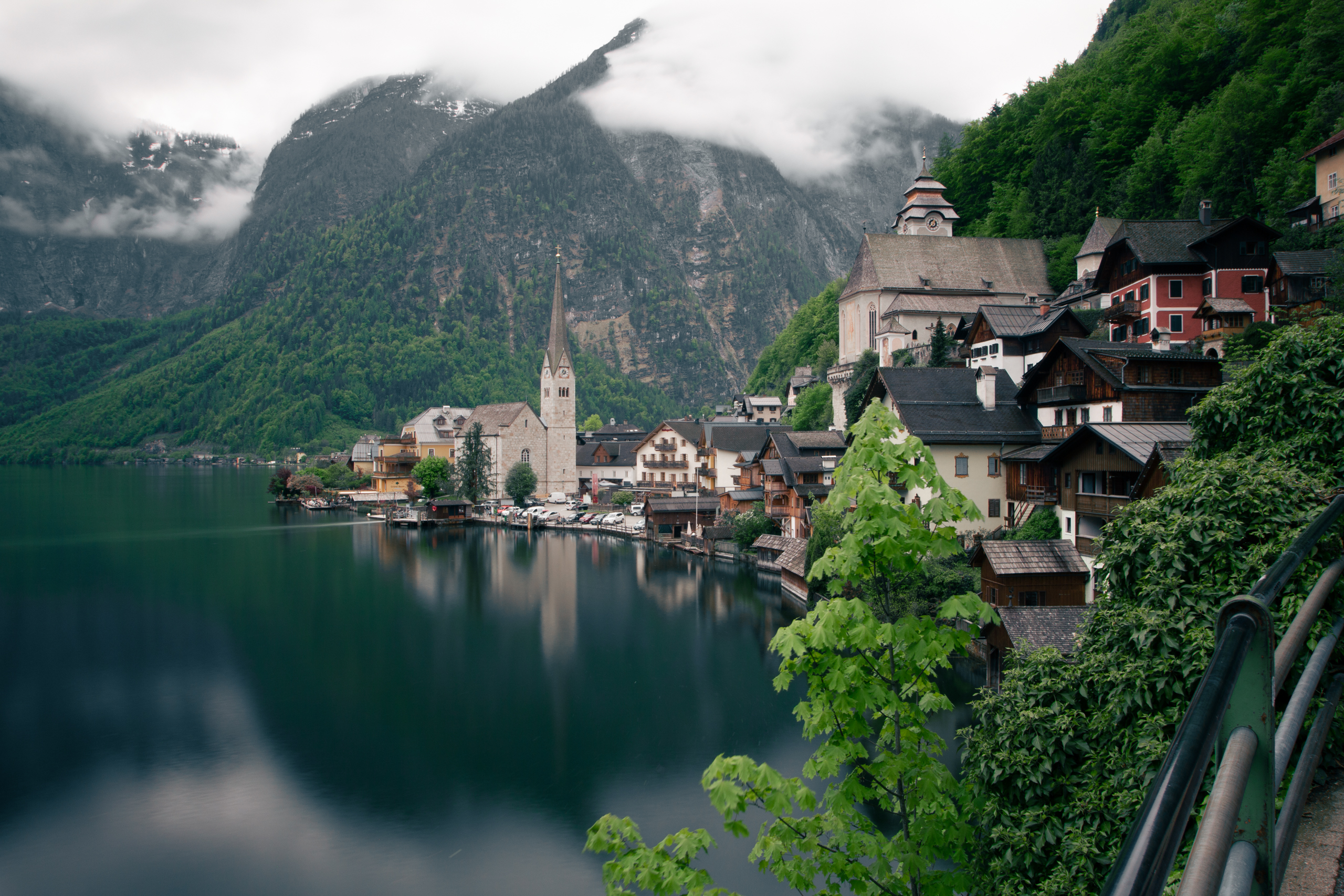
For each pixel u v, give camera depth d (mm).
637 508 134375
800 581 74875
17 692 55031
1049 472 52531
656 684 55781
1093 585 45531
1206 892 2154
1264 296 65625
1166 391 51250
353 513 157875
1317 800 9906
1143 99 110750
